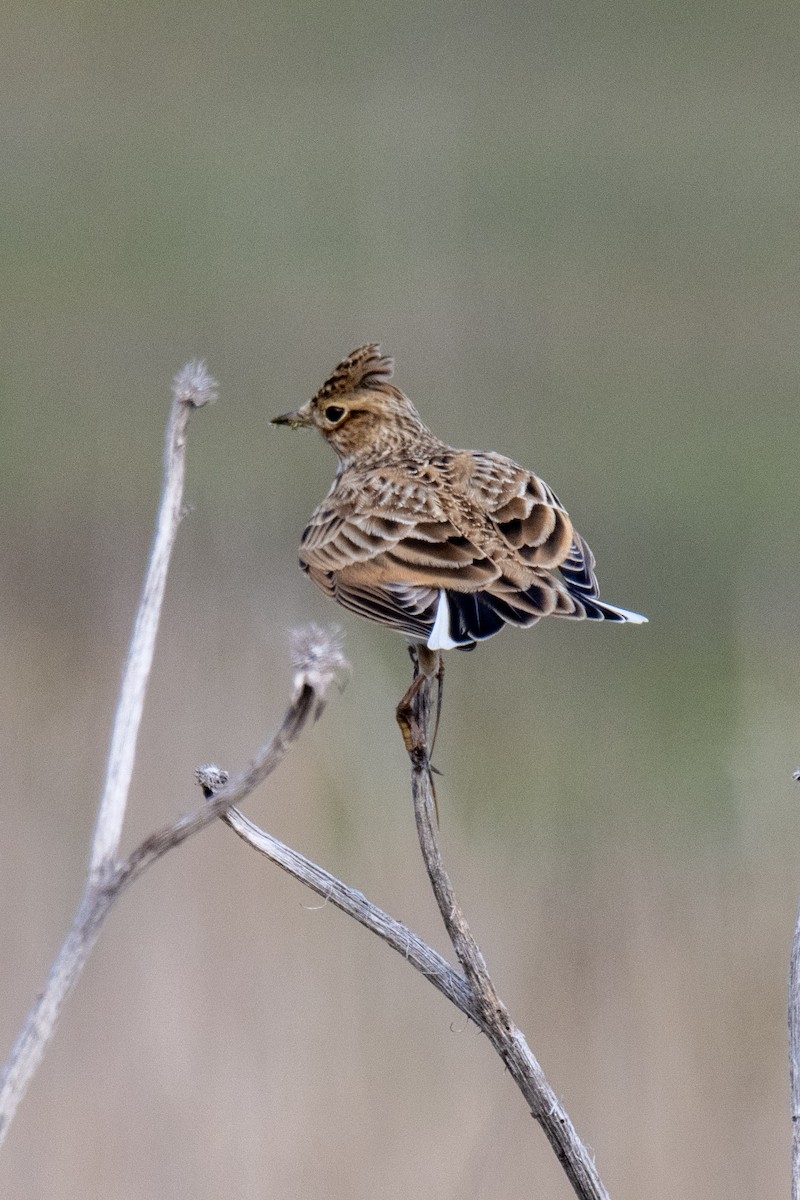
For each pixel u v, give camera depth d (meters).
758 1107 10.16
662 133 41.47
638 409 25.41
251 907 10.75
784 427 25.20
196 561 15.82
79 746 12.18
